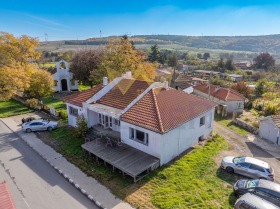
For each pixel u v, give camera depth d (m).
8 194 12.51
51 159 19.80
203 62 133.38
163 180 16.62
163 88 23.98
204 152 21.39
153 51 110.62
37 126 26.03
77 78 48.16
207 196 14.88
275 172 19.08
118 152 19.23
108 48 46.28
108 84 25.30
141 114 19.77
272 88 58.09
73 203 14.48
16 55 42.81
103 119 24.00
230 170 17.94
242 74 93.62
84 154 20.47
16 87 37.91
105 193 15.23
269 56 115.88
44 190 15.76
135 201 14.44
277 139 25.73
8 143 23.39
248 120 35.44
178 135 20.00
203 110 23.48
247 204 12.79
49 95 48.25
